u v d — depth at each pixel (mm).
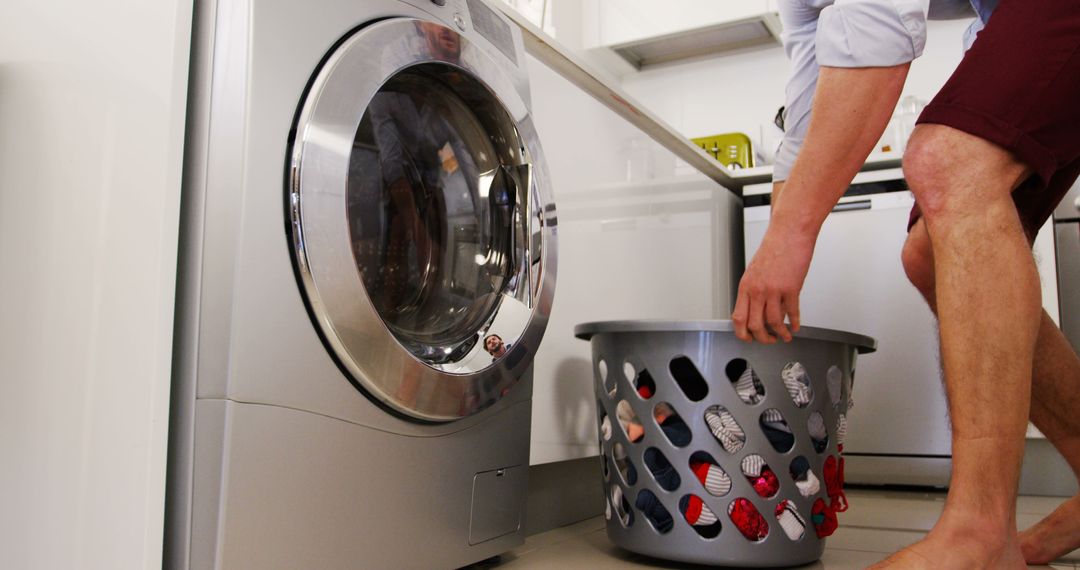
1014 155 854
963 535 791
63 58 822
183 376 733
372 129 939
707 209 2236
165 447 717
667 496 1066
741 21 2826
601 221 1547
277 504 736
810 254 991
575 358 1418
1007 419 807
